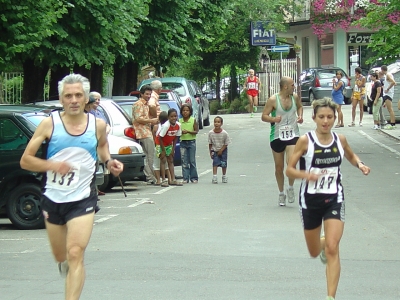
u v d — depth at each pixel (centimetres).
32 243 1742
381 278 1327
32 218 1942
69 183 1061
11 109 2014
